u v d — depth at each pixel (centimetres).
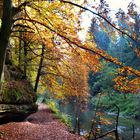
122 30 677
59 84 2633
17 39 2031
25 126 1694
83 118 3659
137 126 3475
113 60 700
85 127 2795
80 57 768
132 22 666
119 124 3503
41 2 788
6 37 710
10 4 718
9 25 715
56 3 770
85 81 2341
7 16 712
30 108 1773
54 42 837
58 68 2209
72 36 759
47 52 1628
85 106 2591
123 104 5359
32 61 2536
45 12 789
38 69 2545
